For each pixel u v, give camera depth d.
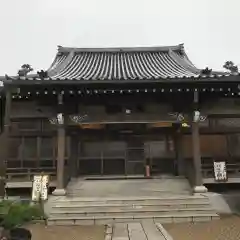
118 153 17.78
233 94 15.20
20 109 15.13
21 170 16.42
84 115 15.00
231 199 13.70
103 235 9.66
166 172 17.55
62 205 12.75
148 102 15.15
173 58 24.48
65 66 22.09
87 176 17.33
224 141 16.98
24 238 8.41
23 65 16.50
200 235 9.38
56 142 16.81
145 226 10.55
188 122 15.08
